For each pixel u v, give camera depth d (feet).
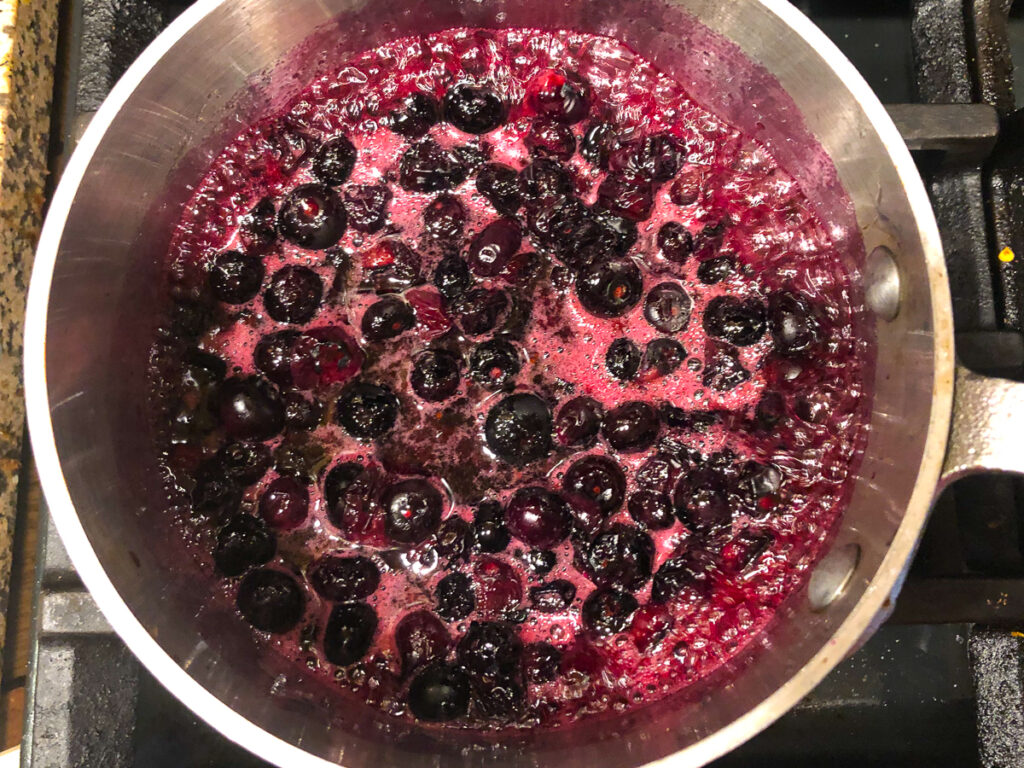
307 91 0.59
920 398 0.44
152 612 0.46
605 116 0.60
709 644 0.53
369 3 0.54
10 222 0.64
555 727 0.51
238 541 0.52
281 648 0.53
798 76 0.50
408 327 0.56
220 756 0.58
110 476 0.47
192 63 0.49
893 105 0.58
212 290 0.56
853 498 0.51
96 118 0.46
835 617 0.44
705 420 0.56
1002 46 0.63
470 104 0.58
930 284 0.42
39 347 0.42
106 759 0.55
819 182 0.55
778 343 0.55
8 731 0.69
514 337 0.57
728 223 0.59
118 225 0.50
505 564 0.55
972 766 0.58
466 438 0.56
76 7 0.61
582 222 0.57
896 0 0.68
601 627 0.53
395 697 0.51
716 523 0.54
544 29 0.59
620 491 0.54
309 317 0.56
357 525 0.53
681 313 0.57
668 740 0.45
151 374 0.55
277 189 0.59
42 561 0.55
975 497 0.60
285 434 0.55
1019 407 0.41
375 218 0.58
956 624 0.58
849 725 0.60
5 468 0.65
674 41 0.56
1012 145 0.60
